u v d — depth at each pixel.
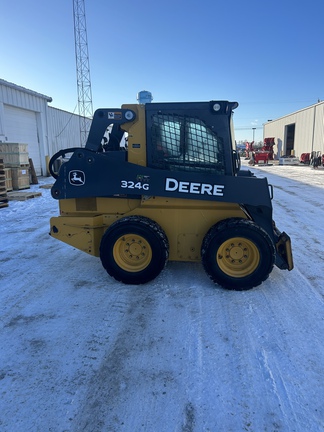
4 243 6.16
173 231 4.21
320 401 2.29
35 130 18.62
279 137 36.75
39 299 3.85
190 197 4.03
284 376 2.53
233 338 3.01
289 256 4.03
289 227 7.11
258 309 3.53
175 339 3.01
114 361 2.72
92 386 2.45
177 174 4.01
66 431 2.06
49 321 3.36
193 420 2.14
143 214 4.22
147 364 2.68
